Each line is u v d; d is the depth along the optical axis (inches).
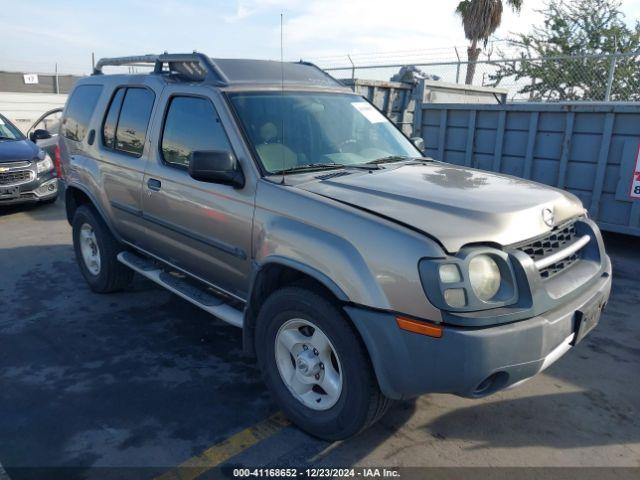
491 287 104.3
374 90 386.3
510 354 101.4
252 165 135.1
